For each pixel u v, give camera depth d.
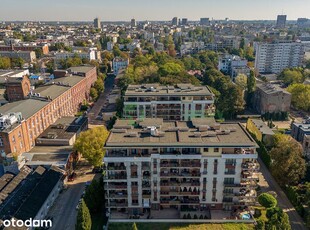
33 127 118.62
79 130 132.12
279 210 76.69
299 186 97.75
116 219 81.31
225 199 83.00
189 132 85.62
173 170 81.50
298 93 173.62
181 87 147.88
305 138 119.38
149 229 78.25
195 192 82.31
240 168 79.81
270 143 124.62
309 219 76.75
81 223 69.38
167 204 84.06
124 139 81.19
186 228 78.31
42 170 99.06
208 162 79.44
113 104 187.50
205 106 136.88
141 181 81.31
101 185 86.94
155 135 83.19
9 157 98.25
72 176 105.75
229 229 77.56
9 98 153.12
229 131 85.50
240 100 166.50
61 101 151.50
